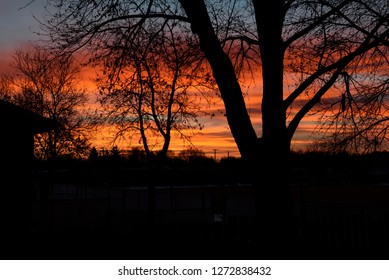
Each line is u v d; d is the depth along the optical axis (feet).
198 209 65.46
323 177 149.79
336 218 43.16
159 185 171.42
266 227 33.37
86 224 74.18
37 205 82.89
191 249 48.21
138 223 62.59
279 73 33.76
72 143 126.31
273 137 33.65
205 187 155.63
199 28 34.22
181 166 185.26
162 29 39.22
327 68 34.14
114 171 156.04
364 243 41.16
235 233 45.85
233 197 81.00
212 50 34.27
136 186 156.97
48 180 121.80
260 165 33.86
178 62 41.50
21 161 54.24
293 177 150.92
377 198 101.65
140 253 47.83
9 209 52.75
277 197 33.45
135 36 38.99
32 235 61.98
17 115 54.24
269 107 33.78
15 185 53.47
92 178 153.99
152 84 62.03
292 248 33.63
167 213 66.18
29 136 55.21
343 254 41.98
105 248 51.24
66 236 60.49
